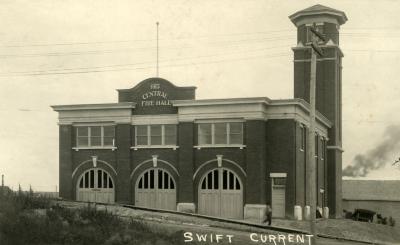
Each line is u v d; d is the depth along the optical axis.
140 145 46.56
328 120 54.25
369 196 74.69
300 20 56.72
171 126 46.00
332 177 55.34
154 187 45.94
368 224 49.91
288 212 42.50
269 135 43.53
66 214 25.14
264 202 42.78
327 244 30.50
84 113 48.03
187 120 44.84
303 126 45.91
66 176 48.19
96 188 47.50
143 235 23.38
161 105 46.31
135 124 46.84
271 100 43.31
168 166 45.66
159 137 46.19
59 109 48.53
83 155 47.97
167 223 32.28
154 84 46.59
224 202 43.50
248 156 42.75
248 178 42.62
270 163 43.38
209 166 44.03
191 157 44.47
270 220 38.00
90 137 47.97
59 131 48.75
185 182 44.47
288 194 42.66
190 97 45.69
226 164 43.56
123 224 25.38
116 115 47.19
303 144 45.94
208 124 44.41
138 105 46.91
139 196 46.25
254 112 42.78
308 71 56.25
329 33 55.78
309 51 56.06
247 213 42.31
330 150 55.66
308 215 45.88
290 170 42.75
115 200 46.72
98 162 47.47
